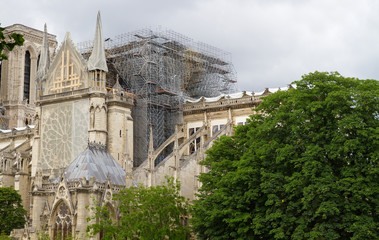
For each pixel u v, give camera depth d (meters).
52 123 122.06
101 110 117.19
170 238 72.75
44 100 123.12
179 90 138.25
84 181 75.56
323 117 67.06
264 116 76.56
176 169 109.88
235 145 78.81
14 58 191.62
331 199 60.78
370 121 64.69
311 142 66.12
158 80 133.50
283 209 65.31
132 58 134.38
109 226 68.56
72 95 119.00
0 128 175.12
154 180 108.06
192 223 74.75
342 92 64.81
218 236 70.19
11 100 188.75
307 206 61.59
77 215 74.19
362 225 58.53
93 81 117.81
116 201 76.12
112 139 118.12
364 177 62.06
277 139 69.69
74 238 72.00
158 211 71.69
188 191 111.69
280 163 68.06
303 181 63.03
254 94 129.50
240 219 65.88
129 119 121.44
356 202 60.78
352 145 61.38
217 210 68.44
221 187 71.12
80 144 117.19
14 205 106.25
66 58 123.12
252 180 67.75
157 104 132.00
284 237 61.94
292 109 70.31
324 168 62.81
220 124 131.75
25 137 148.25
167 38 138.62
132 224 69.81
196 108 134.75
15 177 123.06
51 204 77.69
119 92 120.56
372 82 69.56
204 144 115.81
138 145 128.00
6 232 99.81
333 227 60.44
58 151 120.12
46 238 72.19
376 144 62.16
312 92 69.19
